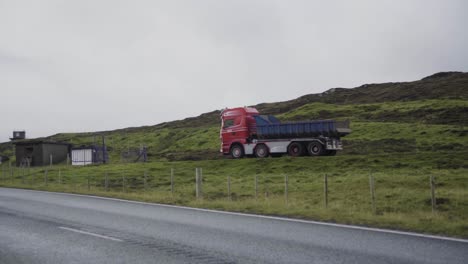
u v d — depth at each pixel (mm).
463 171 24469
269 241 9812
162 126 129625
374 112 79625
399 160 29953
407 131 53125
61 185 31656
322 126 32938
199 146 69938
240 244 9508
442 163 27969
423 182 22141
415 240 9750
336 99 125812
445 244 9289
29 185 32844
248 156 37344
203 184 27656
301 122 33625
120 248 9203
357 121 71625
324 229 11359
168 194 23219
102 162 55875
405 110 76312
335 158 32156
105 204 18516
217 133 78188
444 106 73875
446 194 18594
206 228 11719
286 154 35781
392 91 120750
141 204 18422
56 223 12891
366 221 12500
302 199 20031
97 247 9320
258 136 35188
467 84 110625
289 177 27578
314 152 33594
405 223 11891
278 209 15344
